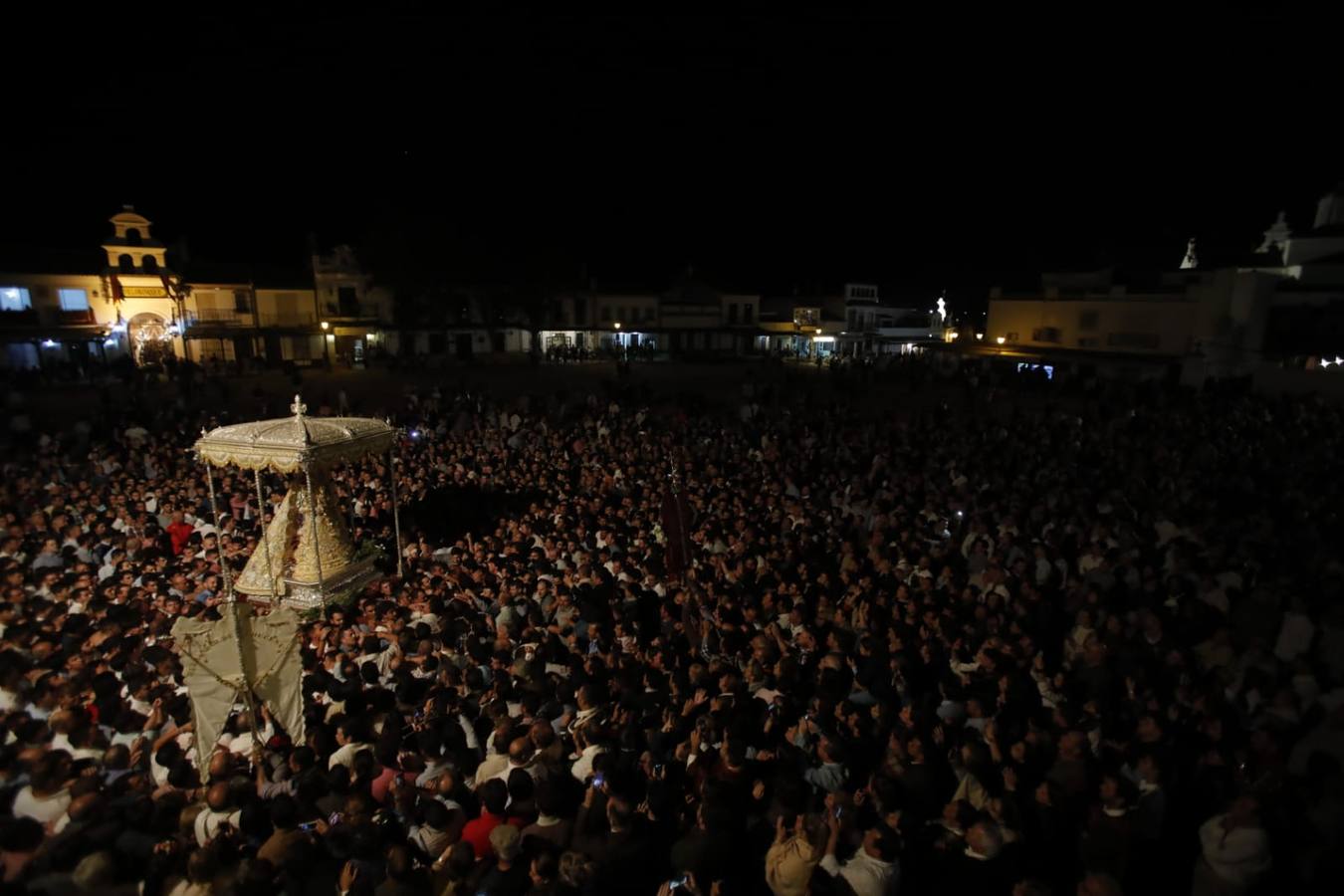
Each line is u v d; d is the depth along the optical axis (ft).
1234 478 42.37
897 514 37.73
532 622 28.45
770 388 94.94
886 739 20.62
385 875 15.72
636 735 20.77
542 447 60.64
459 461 53.42
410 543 39.17
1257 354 99.81
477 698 23.12
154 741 21.44
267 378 124.57
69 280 120.98
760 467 51.34
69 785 17.28
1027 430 60.90
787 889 15.08
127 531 37.99
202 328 135.33
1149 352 118.83
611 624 27.86
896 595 27.78
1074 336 130.52
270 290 144.05
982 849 15.98
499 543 35.99
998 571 30.07
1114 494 40.40
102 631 25.31
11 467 53.01
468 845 15.07
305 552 35.58
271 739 21.58
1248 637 24.76
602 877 15.10
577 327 178.81
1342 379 84.74
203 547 36.50
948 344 168.45
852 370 126.21
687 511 33.94
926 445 58.03
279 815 15.80
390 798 18.86
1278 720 19.45
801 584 29.94
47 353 119.34
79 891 14.52
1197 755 18.93
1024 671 22.86
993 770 18.39
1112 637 24.62
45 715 21.09
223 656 22.89
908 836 16.81
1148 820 17.25
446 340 168.14
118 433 63.82
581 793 18.51
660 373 144.15
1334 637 23.21
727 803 17.35
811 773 19.25
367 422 38.01
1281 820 16.48
